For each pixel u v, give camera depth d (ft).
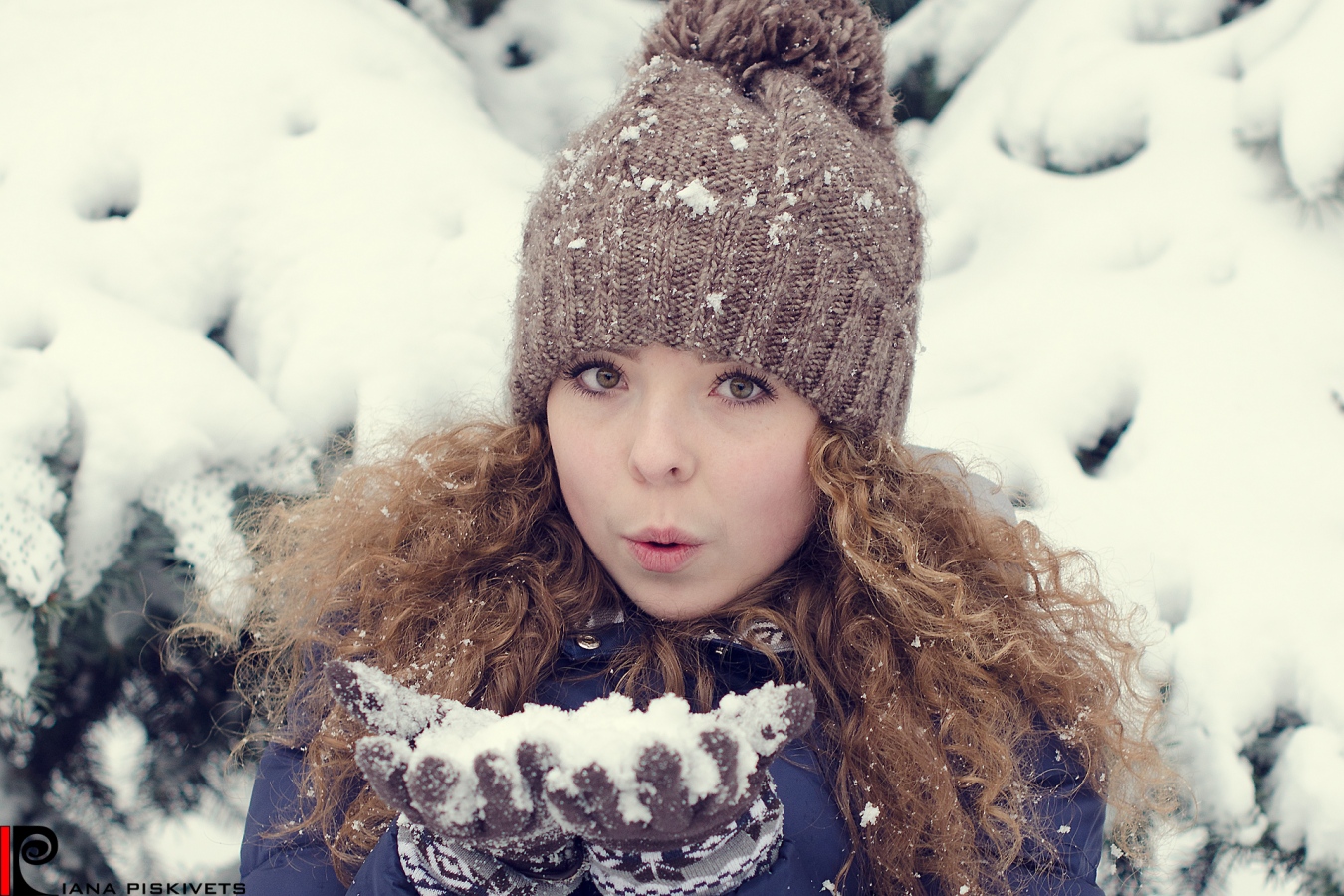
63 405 4.33
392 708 2.45
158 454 4.29
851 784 3.31
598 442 3.07
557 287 3.08
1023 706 3.53
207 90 5.42
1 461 4.10
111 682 4.89
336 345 4.73
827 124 3.09
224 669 5.15
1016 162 6.52
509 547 3.77
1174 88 6.03
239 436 4.49
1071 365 5.30
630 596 3.21
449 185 5.35
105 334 4.52
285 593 4.33
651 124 3.02
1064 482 4.96
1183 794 4.37
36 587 4.12
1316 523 4.56
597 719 2.39
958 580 3.42
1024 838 3.31
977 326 5.65
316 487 4.62
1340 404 4.91
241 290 4.97
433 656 3.58
